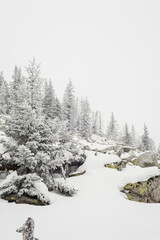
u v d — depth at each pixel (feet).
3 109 138.51
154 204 45.52
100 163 67.36
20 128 44.93
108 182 56.90
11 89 137.28
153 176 62.23
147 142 164.25
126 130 173.68
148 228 29.25
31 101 48.19
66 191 44.98
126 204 43.65
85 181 55.01
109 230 28.04
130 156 86.02
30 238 17.28
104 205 41.45
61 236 25.16
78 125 197.67
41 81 48.98
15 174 43.86
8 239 23.32
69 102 165.17
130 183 57.98
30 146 43.04
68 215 33.60
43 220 30.32
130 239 25.08
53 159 47.29
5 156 44.96
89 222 31.07
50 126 47.52
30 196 39.42
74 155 61.62
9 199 38.14
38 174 45.29
